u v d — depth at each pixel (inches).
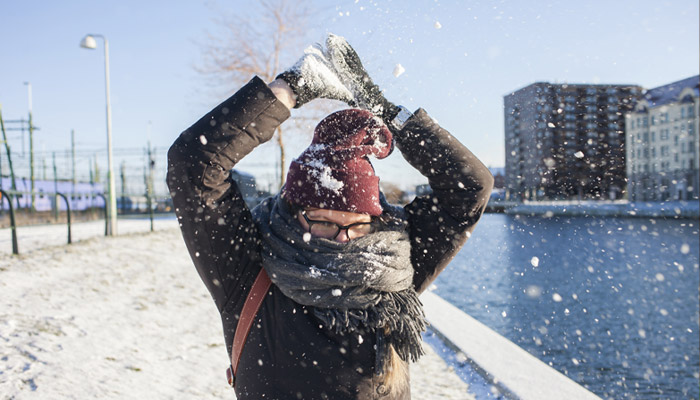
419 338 62.0
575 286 567.2
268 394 59.7
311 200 60.8
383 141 63.1
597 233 839.7
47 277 289.3
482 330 233.0
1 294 235.1
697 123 1128.2
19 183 1253.7
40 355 161.6
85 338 186.4
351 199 60.6
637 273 680.4
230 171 60.9
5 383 137.3
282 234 60.9
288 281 58.9
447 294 514.0
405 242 64.1
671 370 296.7
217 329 219.3
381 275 59.1
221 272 61.4
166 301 264.8
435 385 168.9
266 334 61.1
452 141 63.9
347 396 59.2
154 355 178.5
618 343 353.4
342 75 61.2
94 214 1206.3
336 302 58.4
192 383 156.1
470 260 699.4
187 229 60.0
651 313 454.3
